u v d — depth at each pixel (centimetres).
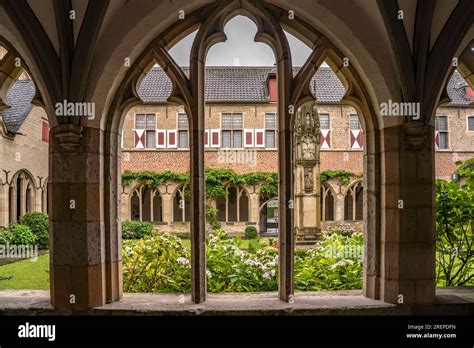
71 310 271
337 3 279
